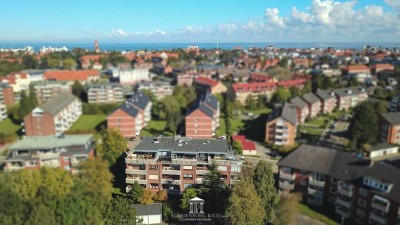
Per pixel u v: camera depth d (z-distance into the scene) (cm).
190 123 12006
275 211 6344
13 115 14675
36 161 6994
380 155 10638
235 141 10875
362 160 7025
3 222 4628
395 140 11631
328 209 7238
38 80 18888
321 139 11950
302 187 7581
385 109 13375
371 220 6475
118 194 7338
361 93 17300
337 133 12519
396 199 6016
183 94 16925
